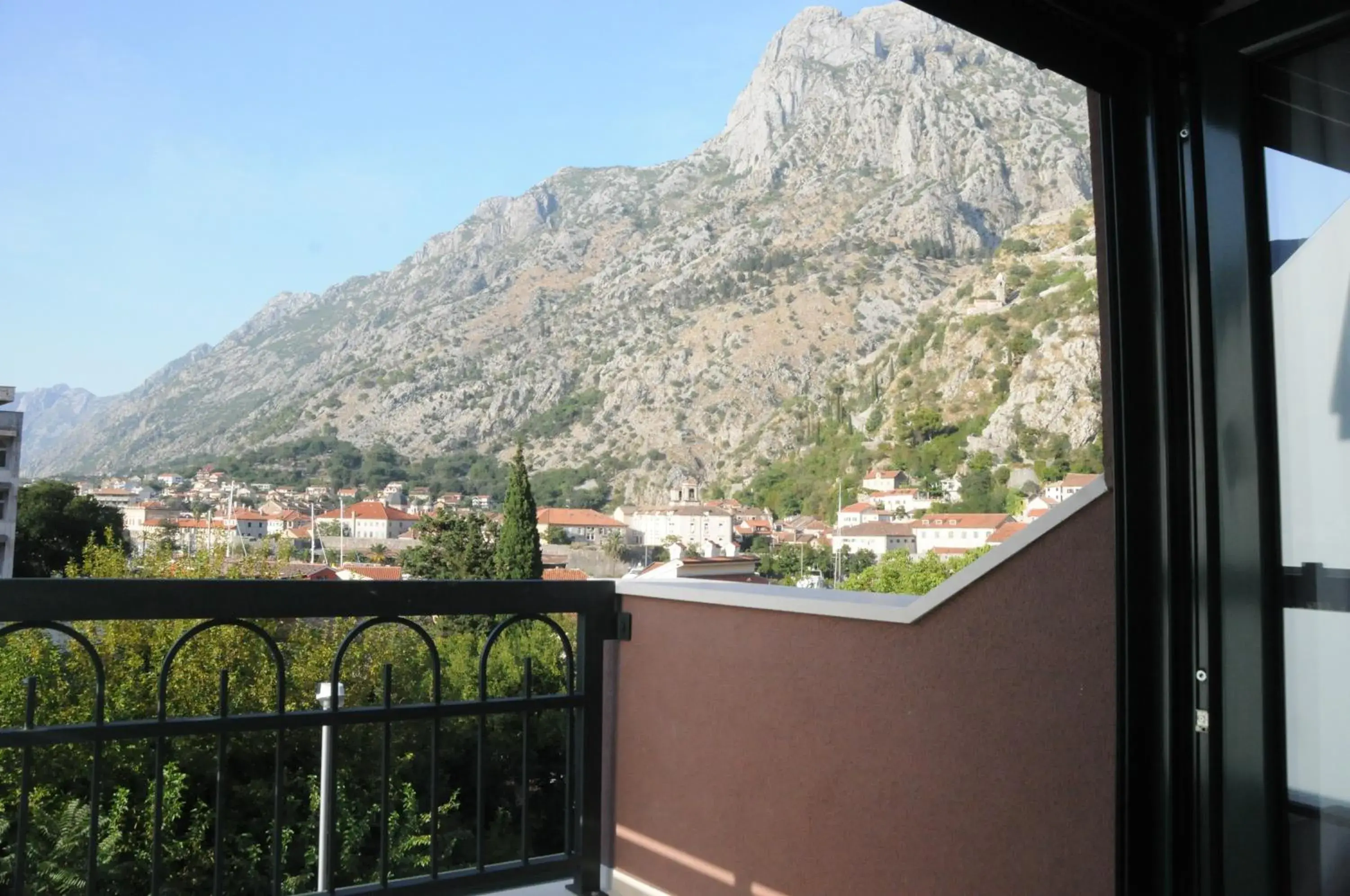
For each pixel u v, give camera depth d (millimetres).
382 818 1996
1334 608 1224
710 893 2168
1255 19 1310
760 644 2105
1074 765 1560
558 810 8133
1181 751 1380
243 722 1818
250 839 7500
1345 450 1211
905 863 1801
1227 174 1343
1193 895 1367
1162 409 1403
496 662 7730
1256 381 1304
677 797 2266
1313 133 1253
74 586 1653
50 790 6621
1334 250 1231
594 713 2371
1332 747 1222
